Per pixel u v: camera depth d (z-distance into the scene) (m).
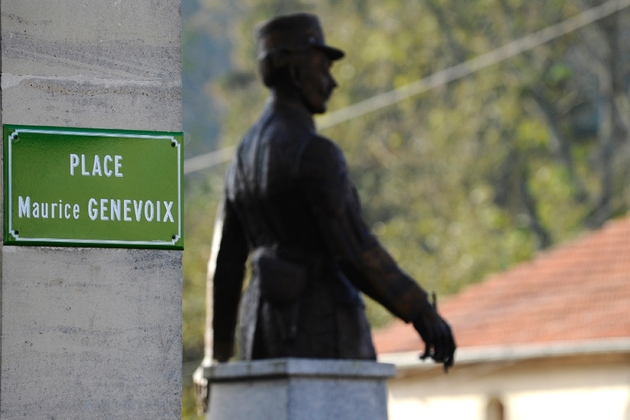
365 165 37.62
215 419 10.57
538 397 20.20
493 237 35.34
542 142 37.78
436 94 37.72
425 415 22.03
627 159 39.06
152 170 6.76
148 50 6.85
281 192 10.60
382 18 38.00
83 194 6.66
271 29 11.05
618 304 20.70
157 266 6.72
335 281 10.70
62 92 6.71
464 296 24.70
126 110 6.78
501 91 37.75
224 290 11.25
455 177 36.41
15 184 6.59
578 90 39.84
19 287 6.54
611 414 19.14
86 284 6.62
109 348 6.60
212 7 51.41
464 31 37.56
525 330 21.22
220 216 11.31
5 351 6.48
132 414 6.59
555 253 24.47
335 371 10.23
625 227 23.98
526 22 37.91
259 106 41.38
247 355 10.76
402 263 34.00
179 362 6.67
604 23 38.75
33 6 6.72
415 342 22.38
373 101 36.41
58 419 6.50
